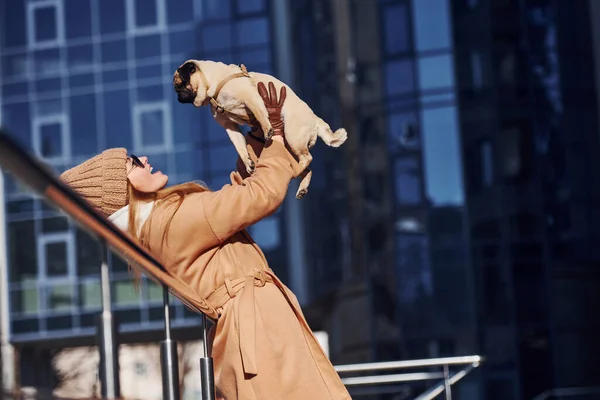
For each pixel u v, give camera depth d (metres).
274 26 28.86
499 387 26.84
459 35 27.83
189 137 30.31
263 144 3.35
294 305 3.07
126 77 31.11
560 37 28.08
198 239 3.02
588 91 28.17
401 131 27.91
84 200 2.08
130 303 29.25
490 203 27.45
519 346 26.97
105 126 31.14
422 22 27.91
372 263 27.86
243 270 3.06
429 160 27.69
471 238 27.36
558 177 27.66
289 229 27.30
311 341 3.05
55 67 31.80
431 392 4.50
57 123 31.61
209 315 2.93
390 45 28.12
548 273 27.23
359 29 28.38
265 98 3.17
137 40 31.03
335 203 27.88
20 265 30.31
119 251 2.34
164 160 30.34
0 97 31.94
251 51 28.94
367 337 27.73
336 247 27.84
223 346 3.02
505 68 27.78
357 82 28.33
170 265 3.04
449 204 27.55
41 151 31.56
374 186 28.06
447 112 27.67
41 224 30.62
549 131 27.81
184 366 29.20
